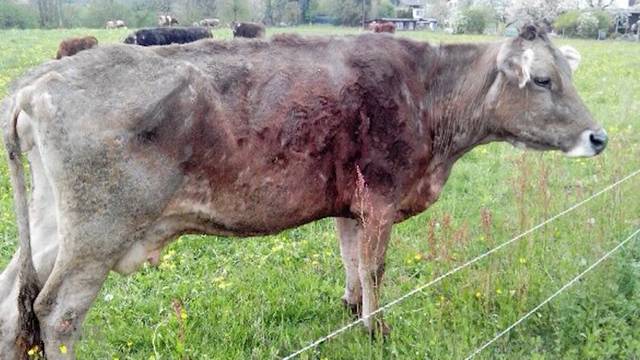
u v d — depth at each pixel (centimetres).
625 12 6231
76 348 485
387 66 485
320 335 533
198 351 500
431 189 543
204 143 414
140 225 411
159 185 406
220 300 570
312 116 448
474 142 543
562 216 714
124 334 526
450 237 622
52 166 386
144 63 406
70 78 388
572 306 532
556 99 502
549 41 515
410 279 624
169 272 626
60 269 399
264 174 440
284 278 625
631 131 1193
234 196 438
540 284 582
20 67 1912
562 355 504
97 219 396
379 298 544
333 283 628
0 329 412
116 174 392
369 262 505
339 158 468
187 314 541
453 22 6025
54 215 416
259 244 697
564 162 1003
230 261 656
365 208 484
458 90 526
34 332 405
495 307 557
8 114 391
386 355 511
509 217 748
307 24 7350
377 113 475
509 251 612
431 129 521
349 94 463
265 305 570
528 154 952
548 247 647
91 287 410
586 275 577
